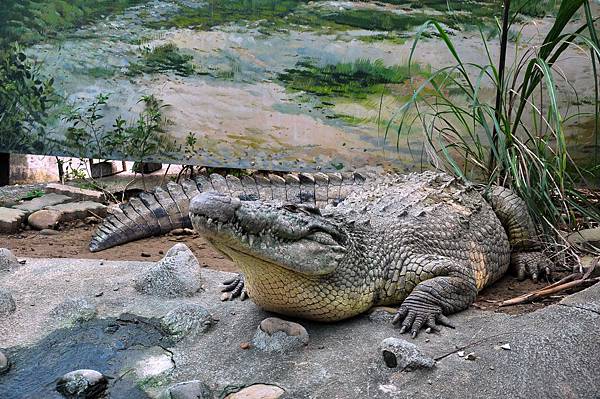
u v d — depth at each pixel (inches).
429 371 114.2
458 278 146.3
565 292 159.0
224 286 158.9
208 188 246.2
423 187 187.3
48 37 304.5
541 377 112.2
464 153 250.1
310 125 288.2
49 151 313.7
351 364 118.9
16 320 142.8
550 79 174.4
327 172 290.0
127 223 229.3
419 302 138.9
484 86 267.1
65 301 147.3
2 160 326.3
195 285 157.2
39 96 310.0
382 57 276.4
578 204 205.2
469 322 138.3
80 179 326.0
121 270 170.4
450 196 183.9
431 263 148.6
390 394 108.7
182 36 292.7
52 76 307.3
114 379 120.9
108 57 300.7
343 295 136.9
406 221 160.7
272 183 248.5
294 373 117.1
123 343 133.6
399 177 206.2
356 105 281.7
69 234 241.1
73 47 303.0
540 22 261.0
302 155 291.4
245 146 295.6
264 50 286.2
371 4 273.4
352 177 248.1
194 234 240.4
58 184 303.7
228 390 114.0
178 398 109.5
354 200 179.3
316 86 284.5
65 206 261.9
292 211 129.6
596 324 127.4
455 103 269.3
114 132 306.2
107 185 322.7
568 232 191.6
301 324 139.6
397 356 115.6
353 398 108.3
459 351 122.6
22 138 315.0
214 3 286.5
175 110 298.8
